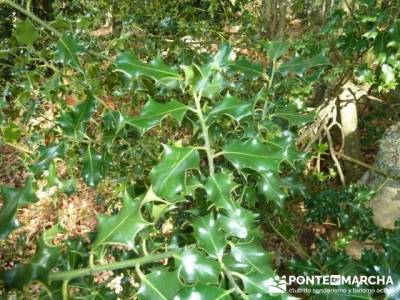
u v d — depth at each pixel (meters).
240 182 1.47
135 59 1.13
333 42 2.31
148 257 0.87
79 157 1.77
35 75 1.95
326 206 2.14
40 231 3.37
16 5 1.43
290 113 1.61
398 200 2.60
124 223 0.88
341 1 2.92
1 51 1.57
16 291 0.92
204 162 1.97
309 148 2.87
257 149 1.04
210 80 1.18
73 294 1.05
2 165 3.75
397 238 1.35
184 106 1.08
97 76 2.08
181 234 1.37
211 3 3.67
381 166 2.75
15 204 0.84
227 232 1.00
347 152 3.59
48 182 1.45
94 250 0.87
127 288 1.74
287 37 3.82
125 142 1.88
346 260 1.41
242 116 1.11
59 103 2.02
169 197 0.95
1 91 2.61
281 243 2.66
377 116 3.79
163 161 0.98
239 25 3.89
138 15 3.65
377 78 2.18
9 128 1.70
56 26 1.60
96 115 2.33
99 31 4.08
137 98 2.06
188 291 0.82
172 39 3.54
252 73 1.67
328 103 2.64
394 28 1.68
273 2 3.94
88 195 3.73
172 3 3.82
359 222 2.07
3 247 2.75
